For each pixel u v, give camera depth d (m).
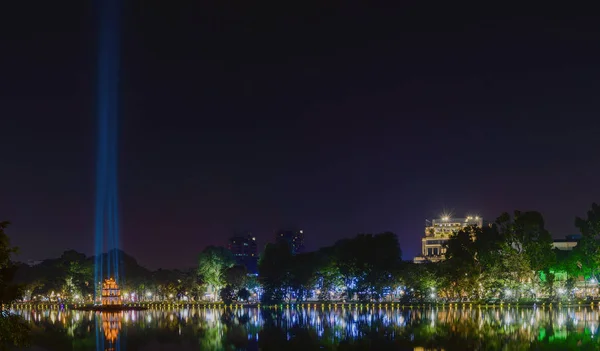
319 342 160.38
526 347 139.12
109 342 171.75
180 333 190.25
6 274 76.44
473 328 175.88
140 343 168.88
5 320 75.69
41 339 179.25
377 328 185.50
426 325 188.00
